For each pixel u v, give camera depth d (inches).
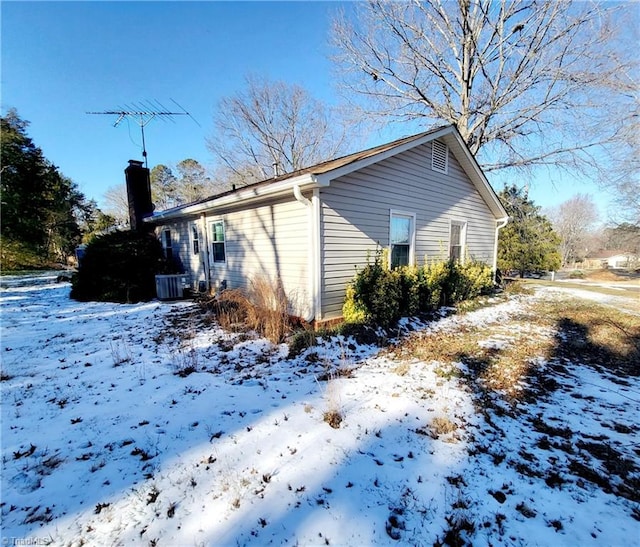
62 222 1250.6
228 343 194.2
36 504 72.5
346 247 234.1
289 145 927.0
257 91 858.1
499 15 494.9
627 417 118.8
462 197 358.0
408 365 162.9
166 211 385.1
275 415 112.3
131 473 82.9
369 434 102.0
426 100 578.9
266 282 239.9
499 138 556.1
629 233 832.9
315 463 87.0
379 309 223.8
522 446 99.6
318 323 218.4
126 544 62.5
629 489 81.4
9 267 952.3
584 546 64.5
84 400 124.0
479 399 129.9
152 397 126.3
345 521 68.4
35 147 1031.6
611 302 339.3
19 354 177.2
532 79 501.4
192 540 63.5
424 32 529.7
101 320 258.2
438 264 302.7
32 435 100.2
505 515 71.7
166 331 222.7
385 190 261.0
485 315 284.2
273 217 255.4
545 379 152.9
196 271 389.4
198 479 80.7
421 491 78.0
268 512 70.4
